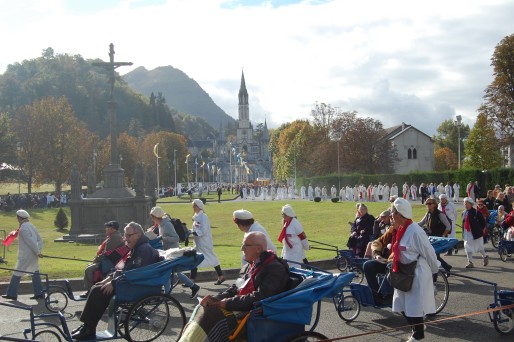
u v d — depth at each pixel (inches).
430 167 4338.1
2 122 3366.1
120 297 390.3
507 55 2726.4
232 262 771.4
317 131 4229.8
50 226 1882.4
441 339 403.9
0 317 488.4
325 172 3767.2
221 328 293.3
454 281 618.2
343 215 1759.4
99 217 1362.0
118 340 412.5
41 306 535.5
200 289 616.4
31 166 3442.4
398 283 370.9
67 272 684.7
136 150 4542.3
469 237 722.2
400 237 377.4
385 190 2596.0
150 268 399.9
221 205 2669.8
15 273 563.8
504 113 2728.8
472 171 2583.7
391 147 3818.9
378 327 441.1
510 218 824.9
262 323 294.2
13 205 2659.9
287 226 582.2
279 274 304.8
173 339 407.2
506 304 414.9
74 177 1365.7
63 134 3472.0
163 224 607.5
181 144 6048.2
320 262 751.1
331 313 490.6
